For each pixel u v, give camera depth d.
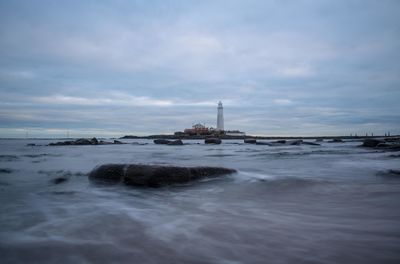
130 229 4.11
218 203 5.93
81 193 7.13
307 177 9.04
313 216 4.73
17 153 26.05
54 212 5.20
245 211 5.18
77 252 3.24
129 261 3.00
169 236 3.79
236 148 36.91
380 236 3.65
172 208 5.49
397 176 8.94
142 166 8.03
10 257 3.12
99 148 39.16
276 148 34.91
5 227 4.24
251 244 3.45
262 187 7.57
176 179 7.90
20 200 6.32
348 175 9.59
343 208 5.25
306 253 3.13
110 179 8.42
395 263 2.84
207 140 57.66
